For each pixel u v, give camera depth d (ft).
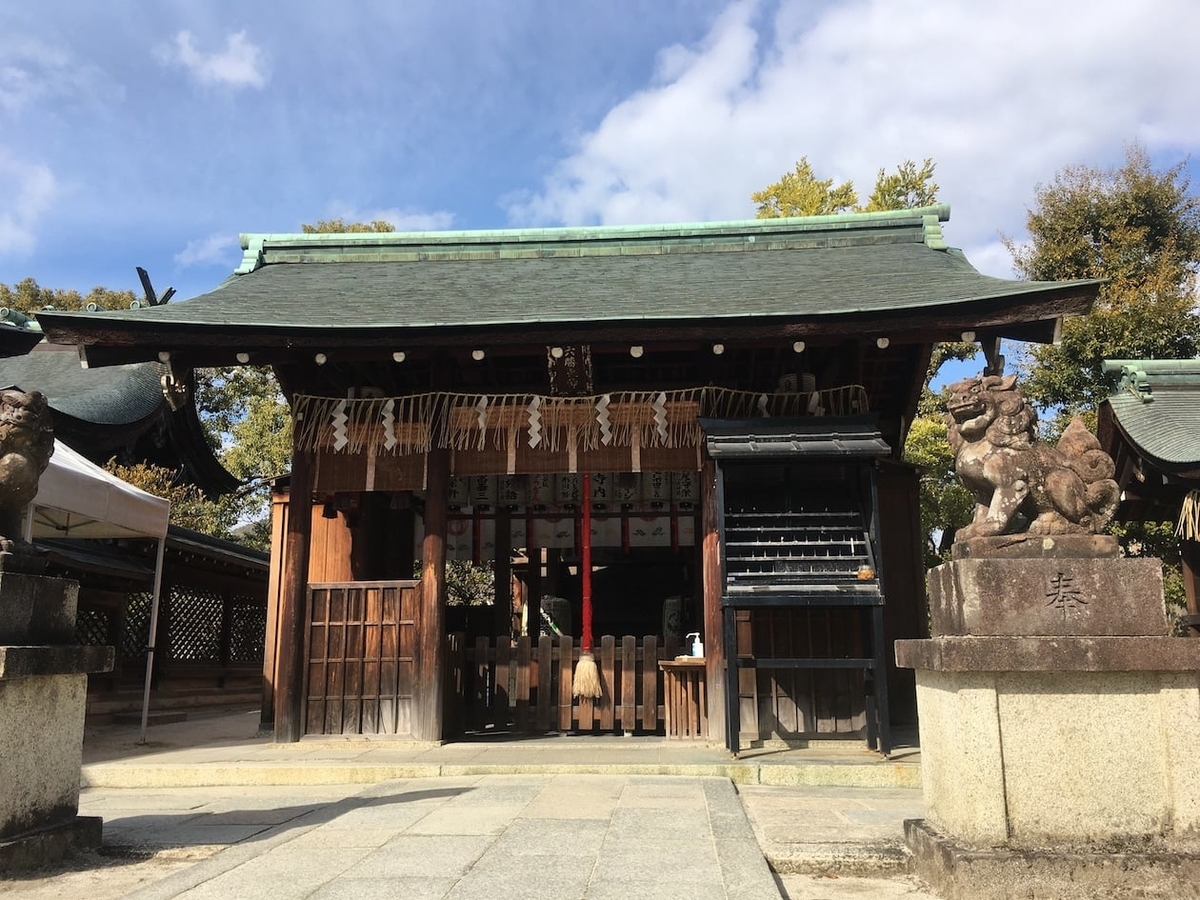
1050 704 12.83
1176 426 32.12
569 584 51.21
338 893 11.56
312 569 33.17
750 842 14.06
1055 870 11.91
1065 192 59.77
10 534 14.80
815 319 23.79
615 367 31.65
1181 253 55.88
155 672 43.65
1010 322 23.39
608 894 11.32
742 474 27.27
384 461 27.27
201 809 18.67
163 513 29.94
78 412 43.52
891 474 31.37
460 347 25.54
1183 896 11.68
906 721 29.73
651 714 26.94
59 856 14.16
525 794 18.81
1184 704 12.68
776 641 26.32
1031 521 14.44
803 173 79.10
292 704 25.90
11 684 13.53
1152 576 13.25
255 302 28.45
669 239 35.78
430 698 25.72
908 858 13.74
